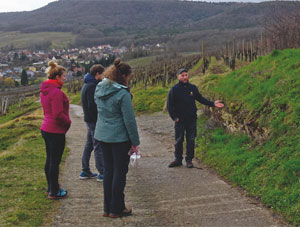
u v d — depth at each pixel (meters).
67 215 4.72
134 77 53.31
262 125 6.67
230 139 7.67
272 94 7.09
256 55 27.84
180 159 7.25
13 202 5.12
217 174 6.48
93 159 8.34
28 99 79.81
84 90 6.11
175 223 4.39
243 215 4.53
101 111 4.64
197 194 5.44
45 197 5.41
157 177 6.52
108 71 4.60
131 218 4.59
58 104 5.16
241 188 5.57
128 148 4.66
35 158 8.12
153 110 17.89
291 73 7.37
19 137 13.60
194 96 7.13
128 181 6.37
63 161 8.02
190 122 7.11
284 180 4.92
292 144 5.57
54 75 5.28
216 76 13.79
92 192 5.74
